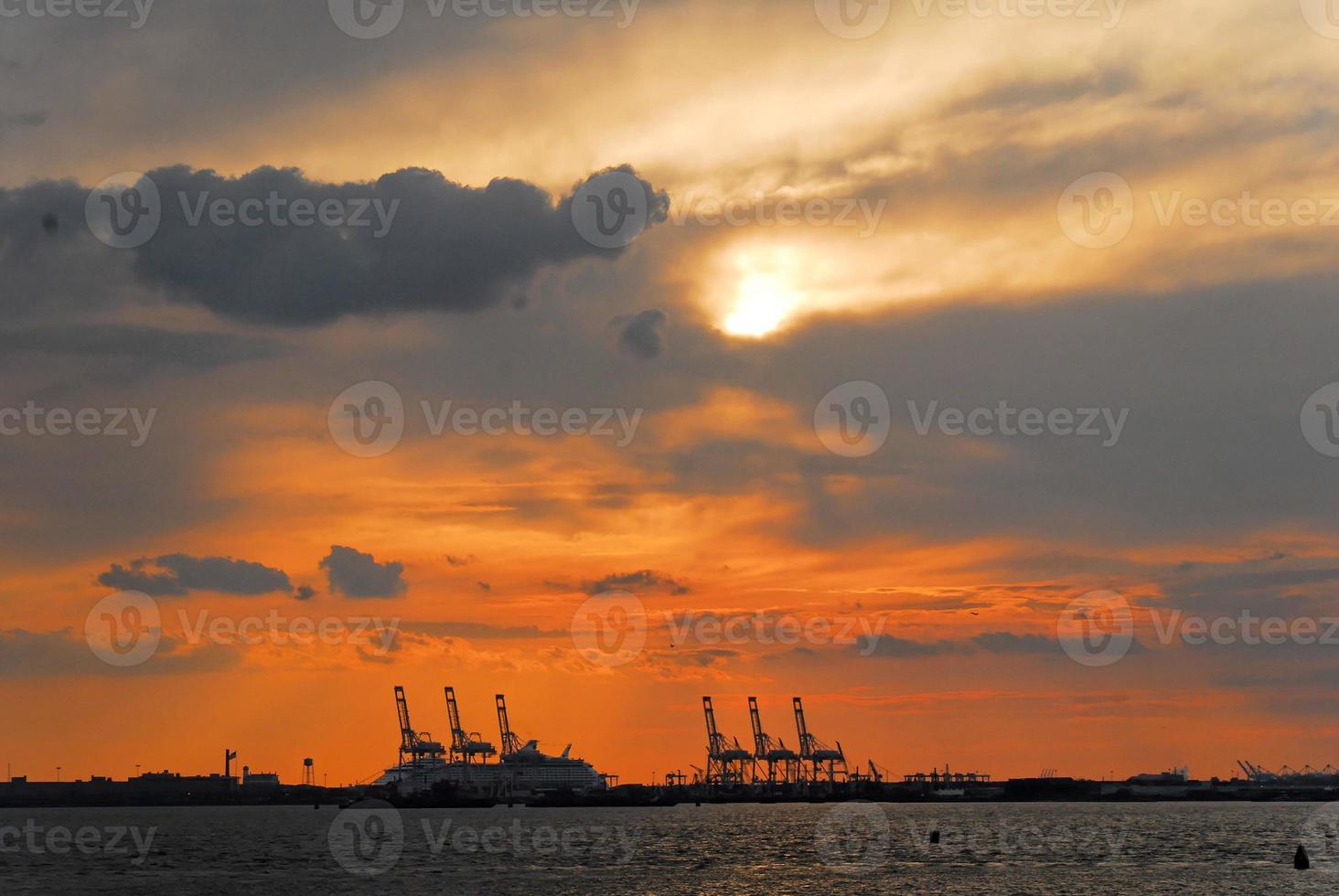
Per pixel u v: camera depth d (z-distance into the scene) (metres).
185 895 168.50
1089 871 196.00
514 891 171.88
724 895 166.12
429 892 170.38
